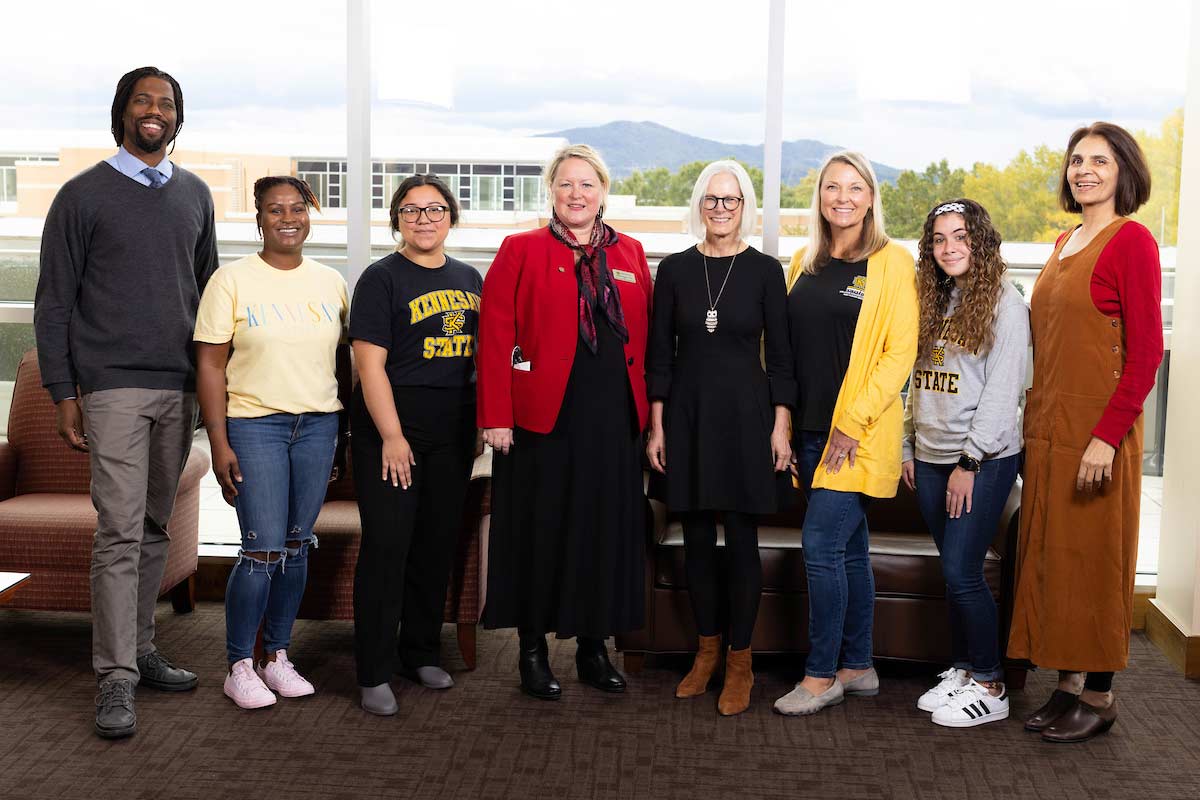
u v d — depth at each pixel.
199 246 3.44
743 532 3.31
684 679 3.46
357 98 4.12
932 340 3.21
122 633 3.19
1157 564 4.21
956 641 3.38
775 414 3.29
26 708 3.29
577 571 3.30
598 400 3.25
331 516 3.76
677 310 3.28
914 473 3.33
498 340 3.24
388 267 3.27
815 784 2.90
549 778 2.92
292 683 3.41
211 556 4.30
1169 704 3.42
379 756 3.03
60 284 3.15
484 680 3.58
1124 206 3.02
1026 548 3.17
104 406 3.16
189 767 2.95
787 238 4.16
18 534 3.57
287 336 3.22
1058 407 3.07
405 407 3.28
